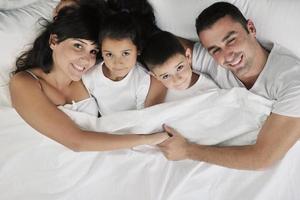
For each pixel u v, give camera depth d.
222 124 1.27
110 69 1.27
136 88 1.33
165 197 1.18
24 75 1.23
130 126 1.30
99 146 1.24
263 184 1.15
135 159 1.27
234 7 1.17
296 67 1.15
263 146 1.14
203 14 1.18
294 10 1.21
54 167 1.26
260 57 1.19
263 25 1.24
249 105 1.21
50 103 1.23
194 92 1.30
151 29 1.32
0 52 1.31
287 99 1.11
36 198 1.22
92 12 1.22
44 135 1.26
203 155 1.22
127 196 1.21
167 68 1.23
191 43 1.37
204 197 1.18
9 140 1.27
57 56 1.21
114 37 1.20
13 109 1.28
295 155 1.19
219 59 1.19
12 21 1.32
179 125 1.29
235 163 1.17
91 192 1.23
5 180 1.24
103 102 1.36
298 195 1.15
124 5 1.31
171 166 1.25
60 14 1.22
